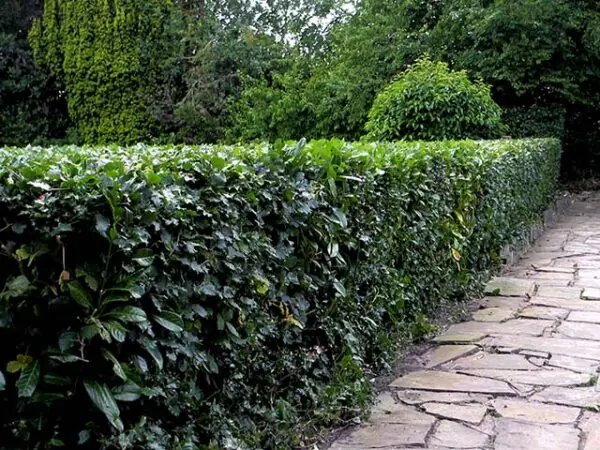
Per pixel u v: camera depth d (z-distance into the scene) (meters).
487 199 5.51
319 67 12.62
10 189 1.57
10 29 14.02
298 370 2.65
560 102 12.02
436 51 11.52
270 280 2.39
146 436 1.78
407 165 3.63
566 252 7.04
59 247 1.60
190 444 1.93
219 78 12.63
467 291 4.91
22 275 1.56
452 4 11.70
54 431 1.65
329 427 2.68
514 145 6.90
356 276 3.06
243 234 2.19
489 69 11.14
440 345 3.82
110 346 1.71
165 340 1.85
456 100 8.21
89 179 1.66
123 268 1.69
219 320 2.09
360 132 11.10
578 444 2.47
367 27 12.07
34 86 13.42
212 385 2.18
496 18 10.91
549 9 10.99
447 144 4.92
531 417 2.73
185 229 1.93
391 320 3.58
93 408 1.70
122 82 12.88
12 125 13.19
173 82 12.98
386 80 11.15
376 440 2.55
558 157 11.27
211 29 13.02
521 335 3.95
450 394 3.02
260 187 2.34
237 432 2.19
